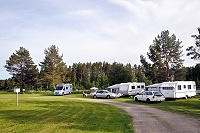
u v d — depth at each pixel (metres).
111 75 58.78
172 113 17.92
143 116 16.16
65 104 26.06
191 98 35.31
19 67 67.38
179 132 10.59
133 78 57.47
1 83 93.06
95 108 21.48
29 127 11.83
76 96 45.06
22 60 67.69
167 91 32.94
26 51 68.12
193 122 13.45
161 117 15.64
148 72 54.38
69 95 48.69
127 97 41.19
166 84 33.50
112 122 13.39
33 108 21.27
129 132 10.57
